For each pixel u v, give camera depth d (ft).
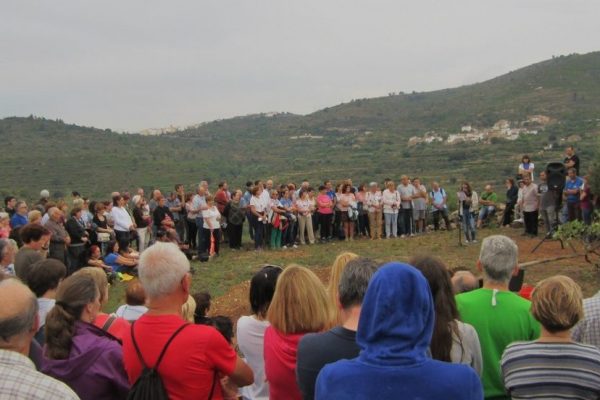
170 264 11.57
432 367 7.44
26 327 9.01
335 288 13.79
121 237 52.08
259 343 14.64
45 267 16.02
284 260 56.90
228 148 342.85
